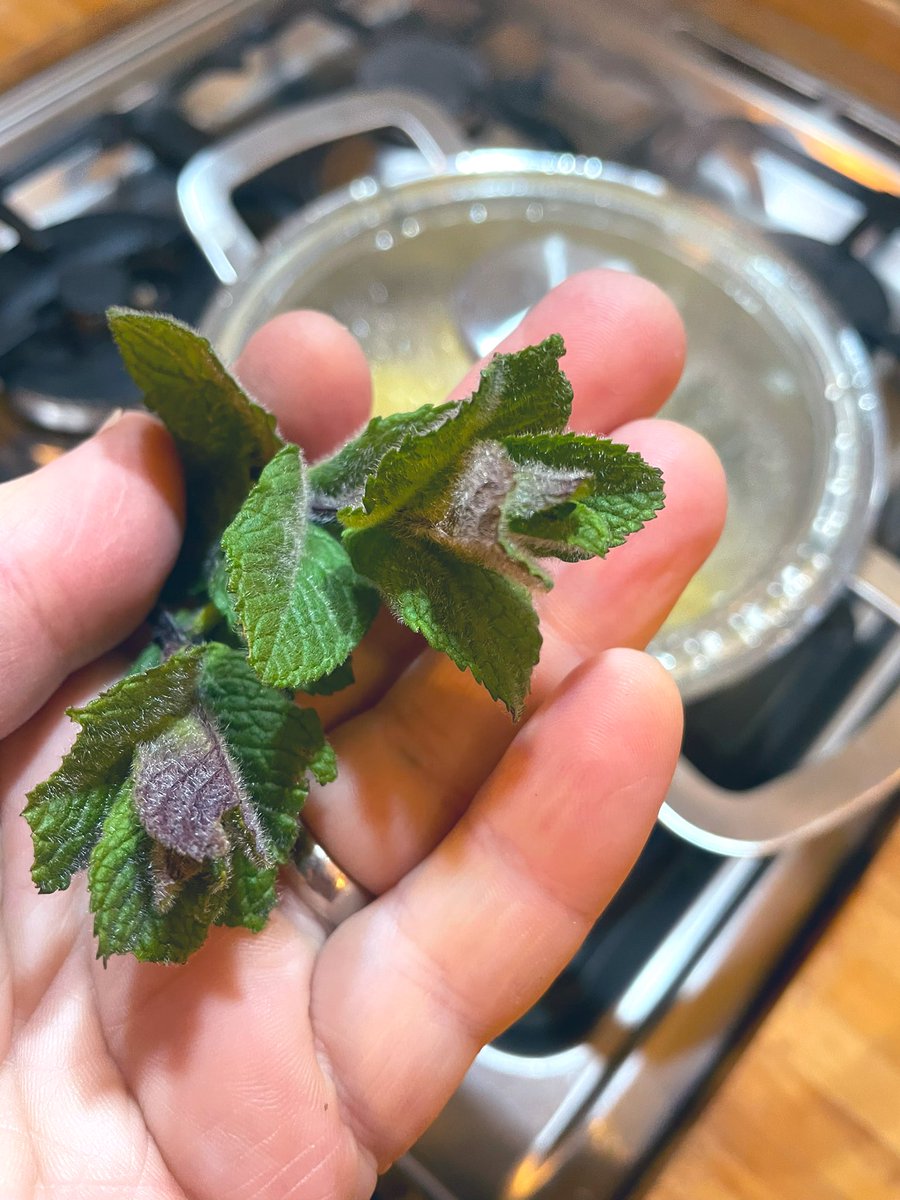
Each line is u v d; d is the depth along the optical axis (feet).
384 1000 0.36
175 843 0.27
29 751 0.38
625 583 0.40
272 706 0.32
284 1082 0.35
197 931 0.29
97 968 0.36
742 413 0.56
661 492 0.28
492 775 0.37
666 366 0.43
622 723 0.35
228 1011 0.35
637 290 0.43
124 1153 0.34
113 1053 0.36
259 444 0.36
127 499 0.36
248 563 0.28
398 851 0.39
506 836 0.36
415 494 0.29
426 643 0.42
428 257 0.60
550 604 0.40
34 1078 0.35
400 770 0.39
